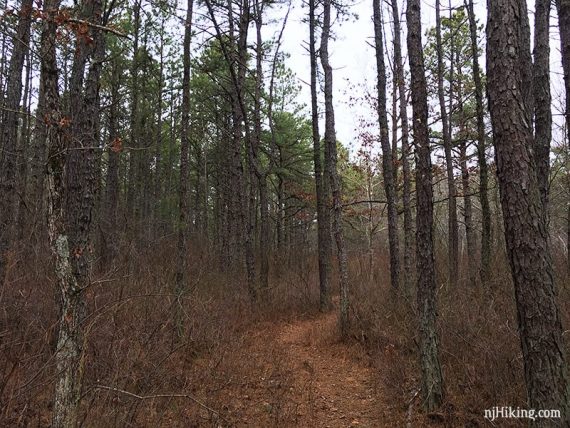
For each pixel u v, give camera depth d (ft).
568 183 40.60
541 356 10.14
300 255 61.82
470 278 32.83
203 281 35.27
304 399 19.27
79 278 10.12
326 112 29.60
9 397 11.39
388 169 35.55
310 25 39.65
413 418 16.39
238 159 42.50
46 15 9.27
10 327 14.85
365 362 24.14
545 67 19.98
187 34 28.02
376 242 79.10
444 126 39.60
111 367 14.47
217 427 15.10
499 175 10.89
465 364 18.47
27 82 43.68
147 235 40.01
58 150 9.69
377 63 36.45
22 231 22.27
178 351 20.29
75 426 9.59
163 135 61.46
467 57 44.78
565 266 27.61
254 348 26.00
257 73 46.93
